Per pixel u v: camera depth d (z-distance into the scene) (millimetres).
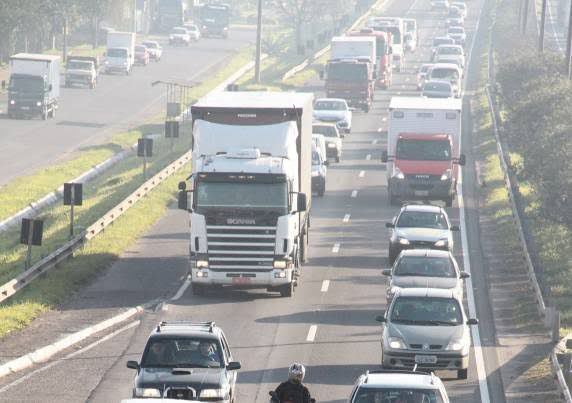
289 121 104125
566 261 120812
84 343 84062
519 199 136125
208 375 61000
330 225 137125
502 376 77125
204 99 111188
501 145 186875
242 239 99750
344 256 120312
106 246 119875
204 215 99500
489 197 157125
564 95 176250
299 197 100938
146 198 150875
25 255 122125
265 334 87750
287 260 100188
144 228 133750
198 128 103125
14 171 185375
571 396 68500
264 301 100125
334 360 80250
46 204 164500
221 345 63281
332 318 94000
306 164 112688
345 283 107812
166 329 64062
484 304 100625
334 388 72438
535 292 99000
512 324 93438
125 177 177000
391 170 150750
